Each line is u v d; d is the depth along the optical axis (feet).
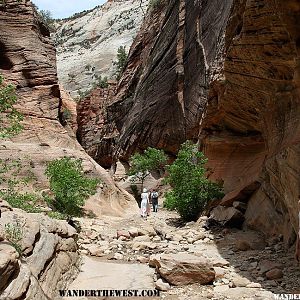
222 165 51.49
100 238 34.32
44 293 17.01
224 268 24.59
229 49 34.53
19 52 65.05
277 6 23.40
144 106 98.84
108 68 231.91
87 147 160.35
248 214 37.83
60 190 39.29
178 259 22.09
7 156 47.98
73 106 172.96
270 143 35.19
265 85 33.91
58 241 22.58
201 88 68.03
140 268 24.98
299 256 18.22
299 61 25.75
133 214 55.31
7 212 21.08
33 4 70.33
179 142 81.00
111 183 59.26
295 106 28.58
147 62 109.91
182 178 45.32
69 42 294.05
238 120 46.50
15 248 16.65
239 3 32.17
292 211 25.80
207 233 36.45
